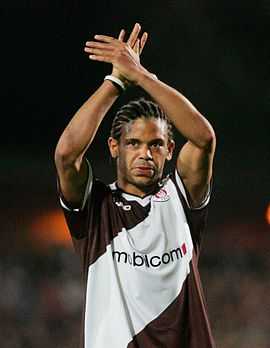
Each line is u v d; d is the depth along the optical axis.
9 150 62.66
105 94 13.46
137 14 55.88
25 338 52.06
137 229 13.48
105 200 13.75
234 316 53.84
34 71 58.34
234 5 57.47
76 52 56.66
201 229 13.90
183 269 13.41
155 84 13.41
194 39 58.06
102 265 13.41
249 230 61.69
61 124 60.62
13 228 61.06
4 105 60.31
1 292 54.53
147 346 13.10
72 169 13.45
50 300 53.94
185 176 13.73
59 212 62.53
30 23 56.69
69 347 52.03
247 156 61.69
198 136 13.35
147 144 13.55
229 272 58.03
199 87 59.16
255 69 58.81
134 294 13.20
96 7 55.16
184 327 13.26
